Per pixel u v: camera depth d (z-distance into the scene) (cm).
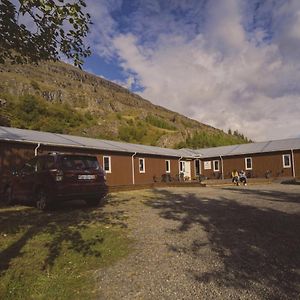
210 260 574
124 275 527
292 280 474
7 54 582
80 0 542
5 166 1803
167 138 8788
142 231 793
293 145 3456
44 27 560
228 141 8562
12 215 1005
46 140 2089
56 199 1034
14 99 8144
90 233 774
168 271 534
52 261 594
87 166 1112
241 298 430
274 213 946
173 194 1680
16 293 474
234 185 2836
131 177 2847
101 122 10019
